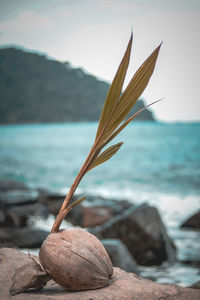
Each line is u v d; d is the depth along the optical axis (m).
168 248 6.74
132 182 20.00
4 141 57.16
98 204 10.83
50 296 1.90
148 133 69.38
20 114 147.62
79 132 86.31
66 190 17.05
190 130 74.44
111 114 2.03
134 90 1.98
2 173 24.53
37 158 34.66
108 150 2.12
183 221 9.28
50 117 150.50
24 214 9.27
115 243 5.72
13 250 2.61
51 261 1.97
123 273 2.38
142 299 1.98
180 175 21.88
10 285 2.07
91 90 158.75
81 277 1.98
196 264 6.26
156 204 12.99
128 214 6.92
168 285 2.21
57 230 2.10
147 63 1.92
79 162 31.33
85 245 2.03
